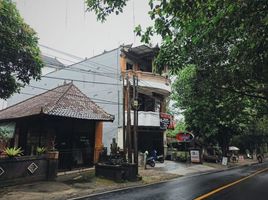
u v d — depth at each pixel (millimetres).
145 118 28781
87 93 31328
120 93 28375
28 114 19281
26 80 15320
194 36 7965
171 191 13094
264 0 5961
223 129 34688
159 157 29297
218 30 7277
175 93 33500
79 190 13352
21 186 13734
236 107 19469
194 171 23891
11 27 13617
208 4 6945
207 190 13445
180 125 40750
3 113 24250
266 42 6863
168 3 7164
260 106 20672
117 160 18391
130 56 29766
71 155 20406
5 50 13438
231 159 39250
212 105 20641
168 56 10148
